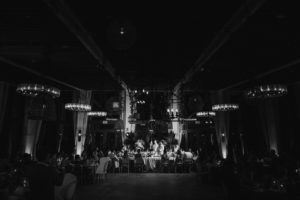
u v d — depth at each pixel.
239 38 6.95
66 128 14.83
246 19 5.79
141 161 14.07
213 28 7.18
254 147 13.95
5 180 5.23
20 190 4.22
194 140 16.36
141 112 16.62
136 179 11.78
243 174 5.61
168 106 16.16
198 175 11.55
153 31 7.38
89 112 14.48
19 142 11.65
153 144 15.86
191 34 7.57
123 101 16.98
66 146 14.66
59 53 8.24
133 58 9.91
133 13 6.39
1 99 10.59
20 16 5.79
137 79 13.34
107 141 16.56
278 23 6.04
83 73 10.91
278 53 8.27
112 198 7.70
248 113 14.45
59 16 5.67
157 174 13.66
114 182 10.88
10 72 9.99
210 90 14.85
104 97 16.38
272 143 11.94
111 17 6.52
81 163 10.75
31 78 10.95
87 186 9.89
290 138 11.56
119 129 16.53
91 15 6.45
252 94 8.61
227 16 6.48
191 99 10.67
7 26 6.31
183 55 9.44
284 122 11.91
